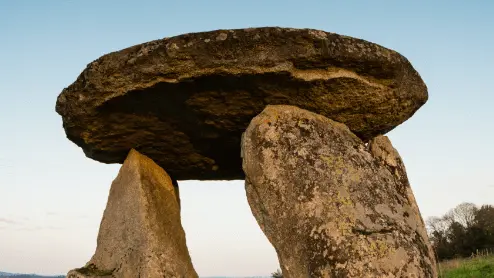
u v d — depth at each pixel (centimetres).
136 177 549
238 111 489
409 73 483
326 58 434
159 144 557
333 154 462
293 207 434
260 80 445
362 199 439
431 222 2725
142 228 523
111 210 560
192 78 443
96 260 545
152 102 482
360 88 462
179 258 536
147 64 443
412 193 491
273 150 456
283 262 429
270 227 444
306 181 441
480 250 2123
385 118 507
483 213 2506
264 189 448
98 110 492
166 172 606
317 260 407
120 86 463
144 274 503
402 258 411
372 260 403
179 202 636
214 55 430
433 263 437
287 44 428
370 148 516
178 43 430
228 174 638
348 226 418
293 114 476
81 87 482
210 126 516
